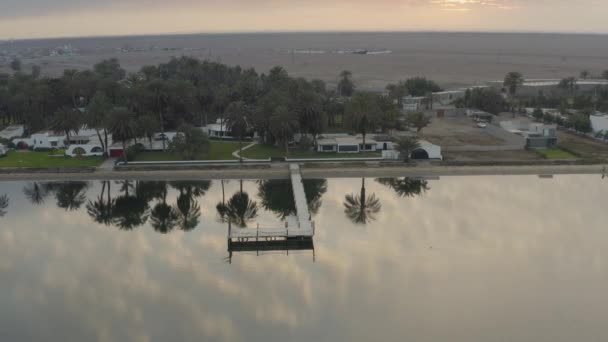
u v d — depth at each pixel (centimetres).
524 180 12012
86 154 13512
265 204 10719
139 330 6356
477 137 15638
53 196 11362
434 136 15788
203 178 12138
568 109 19662
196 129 13038
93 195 11394
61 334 6300
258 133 14325
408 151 12669
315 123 13438
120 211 10631
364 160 13012
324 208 10394
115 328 6412
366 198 10931
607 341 6034
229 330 6331
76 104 18825
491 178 12162
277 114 12812
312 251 8494
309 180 11950
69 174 12244
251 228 9025
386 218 9862
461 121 18738
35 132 15938
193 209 10544
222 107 16712
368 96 13825
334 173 12256
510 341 6044
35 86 16412
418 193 11225
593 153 13638
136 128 12538
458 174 12356
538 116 18550
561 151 13900
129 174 12175
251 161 12912
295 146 14300
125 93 14575
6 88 17275
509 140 14700
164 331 6331
